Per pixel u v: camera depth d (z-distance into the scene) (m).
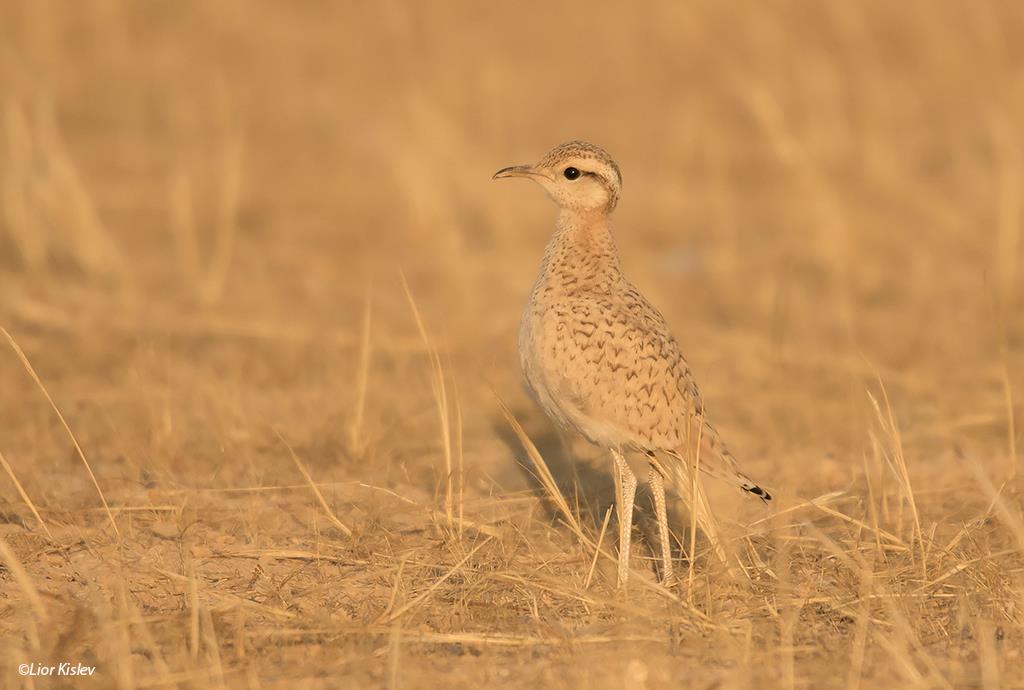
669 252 27.98
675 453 12.93
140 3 43.94
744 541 13.47
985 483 13.64
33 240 24.95
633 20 42.47
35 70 37.41
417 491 15.37
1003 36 39.53
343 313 23.25
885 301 24.30
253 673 10.75
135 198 30.33
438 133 31.39
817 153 32.31
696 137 34.78
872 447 16.64
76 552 13.26
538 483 15.49
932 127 34.78
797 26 40.53
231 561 13.20
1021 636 11.66
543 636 11.65
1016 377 19.83
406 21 41.34
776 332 21.42
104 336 21.19
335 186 31.64
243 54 41.06
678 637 11.57
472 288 24.48
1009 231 25.39
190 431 17.27
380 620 11.78
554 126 36.06
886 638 11.55
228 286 24.72
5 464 13.49
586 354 12.73
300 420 17.88
